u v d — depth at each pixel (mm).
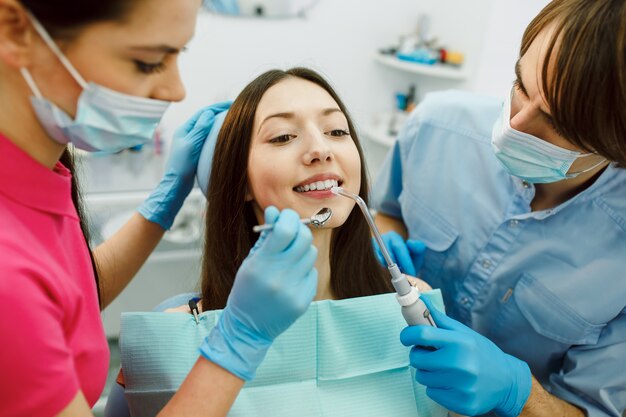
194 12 544
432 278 1262
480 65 2148
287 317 666
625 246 976
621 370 984
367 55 2443
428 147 1240
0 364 486
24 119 560
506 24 1968
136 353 793
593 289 988
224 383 642
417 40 2375
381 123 2521
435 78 2414
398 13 2383
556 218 1024
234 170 911
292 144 859
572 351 1046
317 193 857
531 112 788
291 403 805
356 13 2338
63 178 631
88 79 531
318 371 829
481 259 1126
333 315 844
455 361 777
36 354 502
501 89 2029
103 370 705
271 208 656
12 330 485
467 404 790
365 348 853
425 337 767
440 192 1208
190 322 820
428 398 893
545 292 1032
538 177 917
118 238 1079
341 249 1030
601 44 642
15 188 571
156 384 789
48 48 504
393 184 1395
